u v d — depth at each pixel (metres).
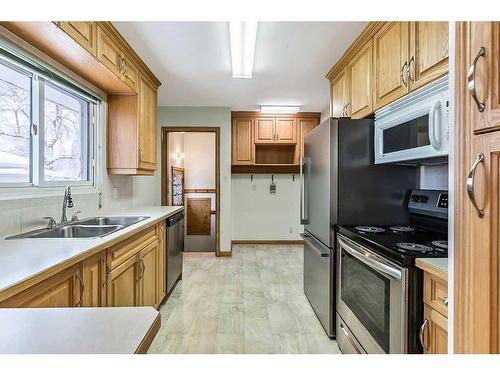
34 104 2.00
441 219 1.87
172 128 4.77
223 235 4.81
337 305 2.20
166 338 2.28
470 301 0.77
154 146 3.42
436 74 1.45
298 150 5.29
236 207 5.65
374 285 1.59
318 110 5.06
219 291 3.26
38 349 0.54
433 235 1.81
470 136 0.77
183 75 3.31
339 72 2.86
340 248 2.12
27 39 1.74
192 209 7.11
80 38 1.81
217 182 4.82
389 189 2.22
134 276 2.12
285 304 2.92
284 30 2.31
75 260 1.29
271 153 5.62
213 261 4.48
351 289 1.92
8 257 1.25
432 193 1.98
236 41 2.40
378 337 1.54
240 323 2.53
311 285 2.79
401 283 1.31
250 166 5.35
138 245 2.21
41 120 2.05
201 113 4.79
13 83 1.86
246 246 5.50
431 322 1.23
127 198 3.50
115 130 2.90
